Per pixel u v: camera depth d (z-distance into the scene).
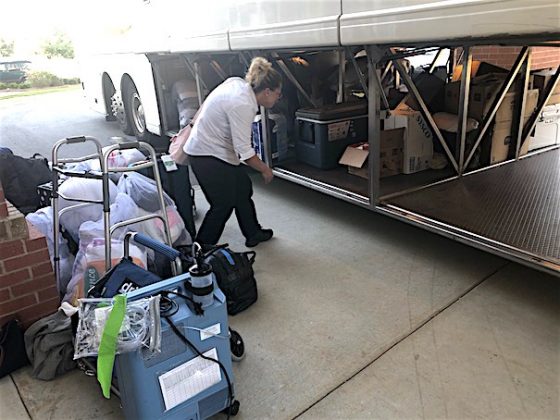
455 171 4.08
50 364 2.27
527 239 2.79
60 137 8.00
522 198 3.46
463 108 3.94
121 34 6.57
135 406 1.78
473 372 2.16
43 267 2.49
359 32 2.78
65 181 3.38
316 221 3.99
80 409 2.09
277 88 3.07
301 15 3.19
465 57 3.88
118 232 2.89
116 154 3.74
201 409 1.90
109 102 8.18
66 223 3.12
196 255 1.95
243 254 2.83
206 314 1.81
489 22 2.11
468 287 2.84
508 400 1.99
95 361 2.12
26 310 2.49
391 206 3.40
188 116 5.35
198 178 3.16
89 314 1.85
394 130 3.97
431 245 3.42
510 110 4.28
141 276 2.13
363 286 2.93
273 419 1.97
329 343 2.42
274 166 4.55
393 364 2.24
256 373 2.24
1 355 2.30
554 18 1.88
